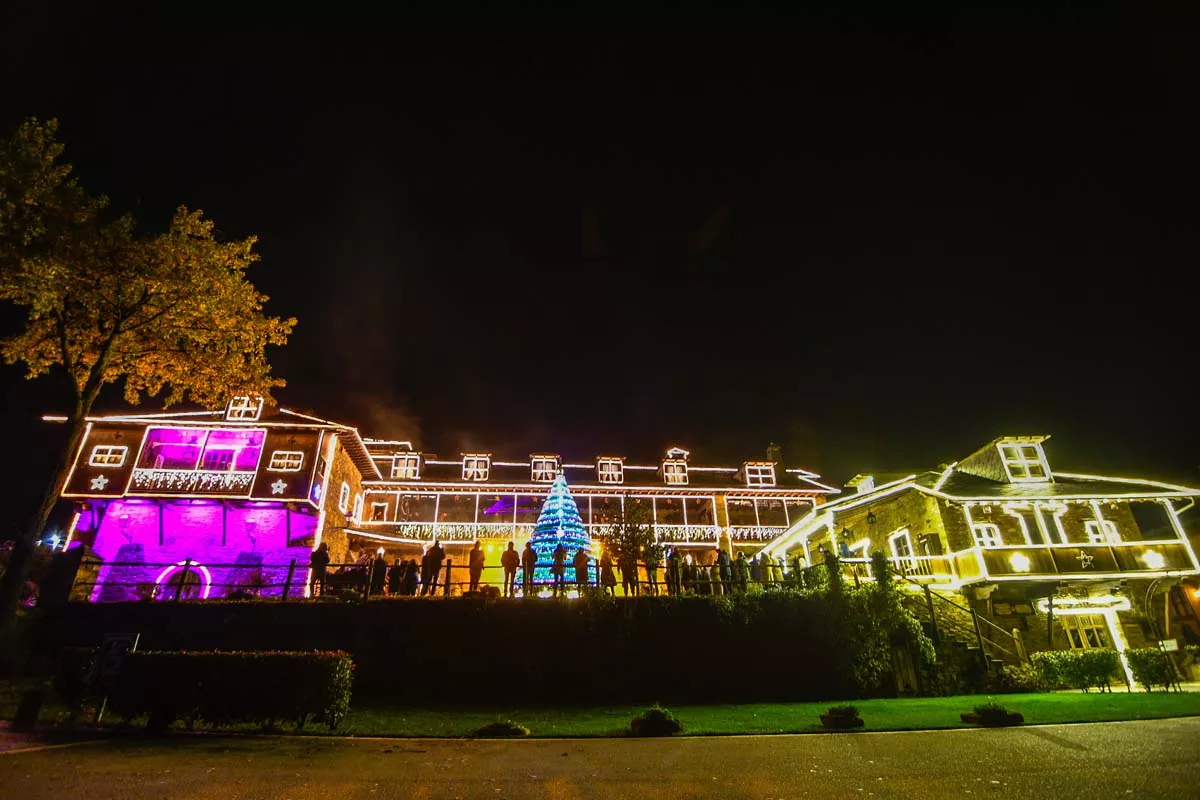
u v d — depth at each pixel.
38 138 16.00
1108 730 10.38
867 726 11.06
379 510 32.72
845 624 16.19
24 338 17.91
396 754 9.01
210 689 10.73
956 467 27.03
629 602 15.88
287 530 25.95
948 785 7.18
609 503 34.47
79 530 25.25
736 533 34.12
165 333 19.09
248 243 19.88
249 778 7.41
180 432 27.03
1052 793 6.79
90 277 17.47
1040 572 21.23
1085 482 24.48
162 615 15.41
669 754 9.04
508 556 17.38
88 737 9.80
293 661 11.05
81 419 17.05
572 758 8.80
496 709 13.48
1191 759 8.10
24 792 6.62
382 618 15.47
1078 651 16.83
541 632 15.48
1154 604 22.64
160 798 6.53
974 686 16.20
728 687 15.24
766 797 6.78
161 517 25.45
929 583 22.42
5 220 14.84
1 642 13.90
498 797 6.80
